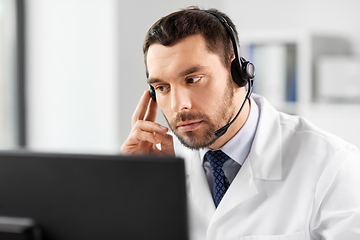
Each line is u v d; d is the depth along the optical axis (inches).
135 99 135.9
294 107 127.2
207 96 42.4
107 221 27.6
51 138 136.7
